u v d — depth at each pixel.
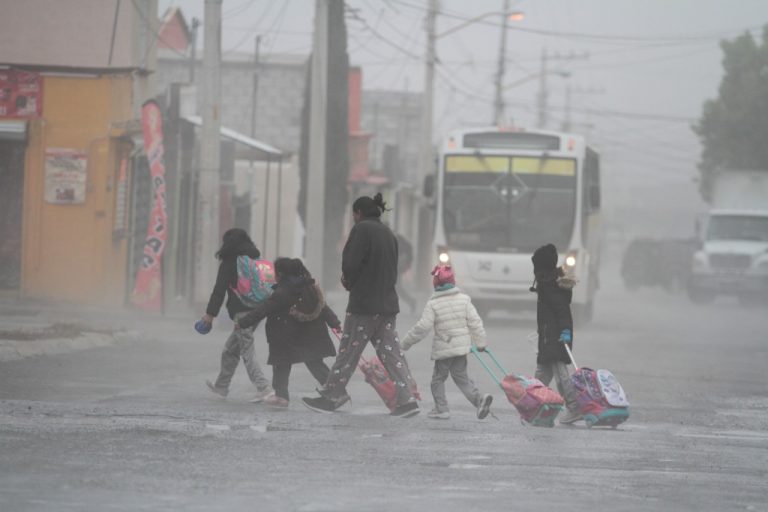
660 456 31.36
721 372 59.91
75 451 28.70
